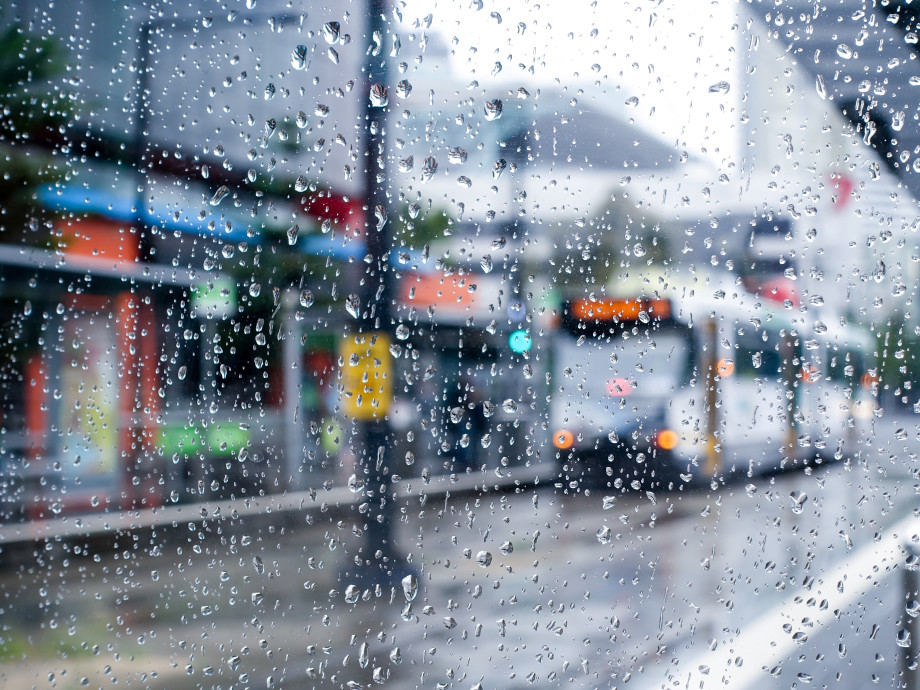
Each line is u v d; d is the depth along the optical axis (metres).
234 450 26.69
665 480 28.80
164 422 26.22
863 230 23.36
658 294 27.91
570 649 20.00
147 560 24.09
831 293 24.23
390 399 29.61
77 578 23.30
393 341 26.41
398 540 25.16
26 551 24.59
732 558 23.89
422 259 26.44
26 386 25.73
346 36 23.86
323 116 24.58
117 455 25.98
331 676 17.86
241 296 26.08
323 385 27.09
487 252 27.91
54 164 24.70
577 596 22.44
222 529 25.50
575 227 27.36
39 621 21.30
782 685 17.12
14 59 24.16
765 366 28.31
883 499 25.27
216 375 26.45
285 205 25.17
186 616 21.52
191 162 24.59
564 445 29.72
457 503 28.09
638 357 29.02
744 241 24.50
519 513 27.45
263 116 24.16
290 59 24.02
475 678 17.95
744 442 28.52
